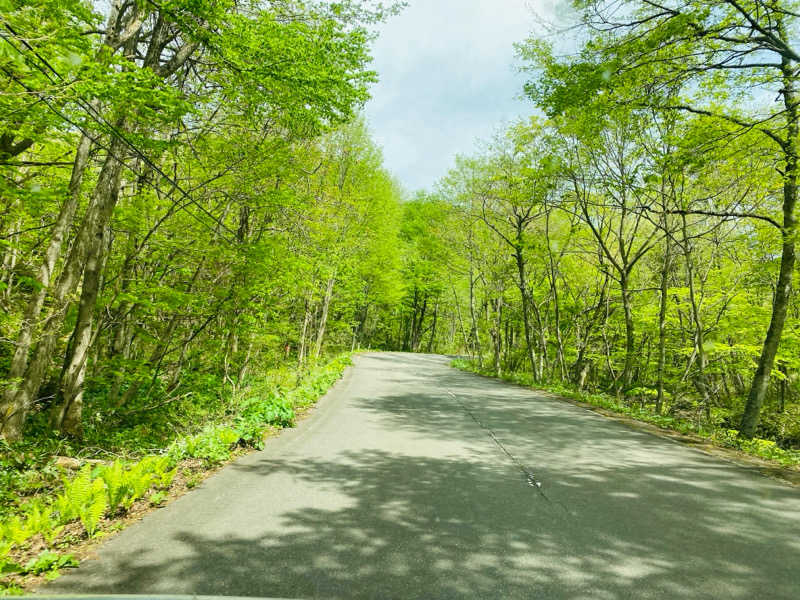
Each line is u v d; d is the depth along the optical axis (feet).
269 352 59.31
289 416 31.58
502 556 12.51
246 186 33.81
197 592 10.16
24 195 26.99
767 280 57.62
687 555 12.78
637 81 29.66
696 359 62.80
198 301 35.78
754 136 36.68
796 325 54.75
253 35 21.85
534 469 22.03
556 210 77.87
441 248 103.04
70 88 17.92
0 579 10.62
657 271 75.61
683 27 25.32
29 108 19.39
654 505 17.11
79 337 29.07
